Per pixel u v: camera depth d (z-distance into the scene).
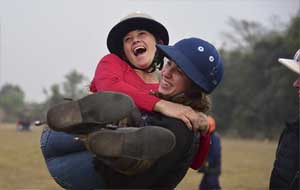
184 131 5.46
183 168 5.71
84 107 4.86
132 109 4.97
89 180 5.77
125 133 4.80
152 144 4.82
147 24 6.45
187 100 5.74
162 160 5.35
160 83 5.87
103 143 4.77
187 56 5.62
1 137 100.81
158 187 5.62
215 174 19.69
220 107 134.38
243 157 61.50
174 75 5.71
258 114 123.44
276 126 119.69
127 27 6.43
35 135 114.12
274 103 116.81
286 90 113.69
